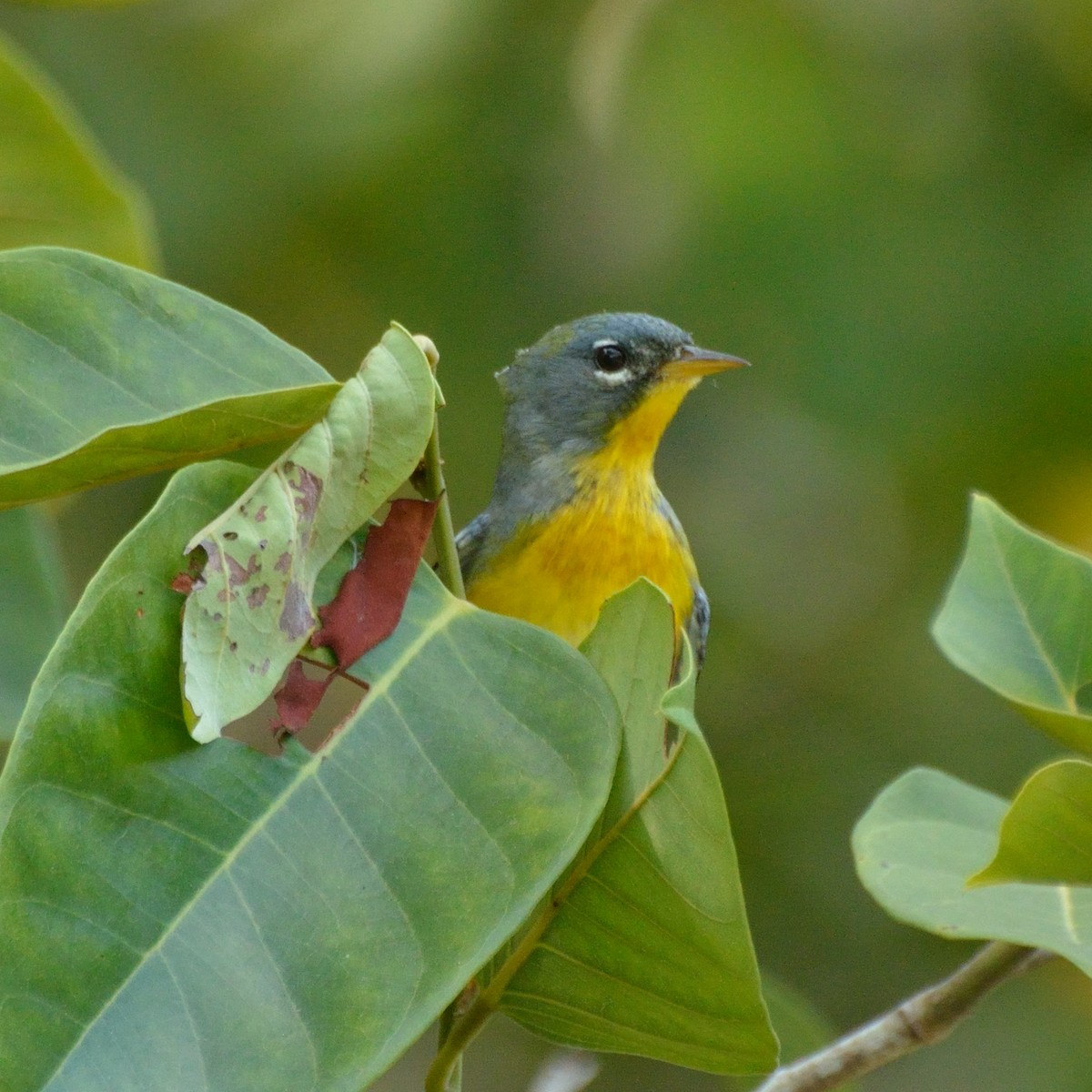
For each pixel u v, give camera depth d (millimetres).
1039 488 11891
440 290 12281
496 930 3803
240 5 11602
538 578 9789
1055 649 5594
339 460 4098
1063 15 11828
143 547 4016
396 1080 12922
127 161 11672
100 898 3754
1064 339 11516
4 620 6410
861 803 12312
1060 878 4340
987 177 11781
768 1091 5719
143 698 3945
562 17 11773
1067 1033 11328
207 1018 3684
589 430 10055
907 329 11633
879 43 11852
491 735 4133
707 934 4113
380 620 4270
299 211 12023
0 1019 3576
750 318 11734
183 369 4449
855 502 12992
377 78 11773
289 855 3918
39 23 11672
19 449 4246
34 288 4406
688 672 3898
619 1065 12102
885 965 11742
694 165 11758
